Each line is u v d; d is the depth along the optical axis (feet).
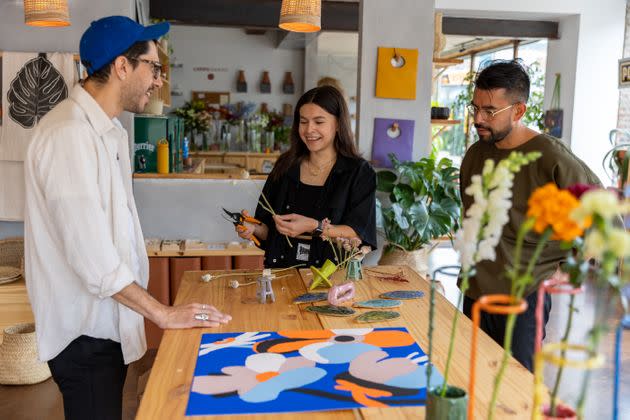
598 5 24.84
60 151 5.69
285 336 5.72
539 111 27.94
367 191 8.27
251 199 14.70
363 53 14.33
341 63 35.81
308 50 34.06
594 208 2.77
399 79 14.40
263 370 4.94
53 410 11.26
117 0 14.37
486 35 26.04
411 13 14.34
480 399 4.47
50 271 6.03
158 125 15.83
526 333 7.34
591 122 25.40
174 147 20.54
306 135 8.09
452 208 14.99
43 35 14.26
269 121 33.99
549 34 26.25
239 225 8.32
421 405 4.36
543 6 24.64
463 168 8.33
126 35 5.99
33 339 12.29
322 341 5.59
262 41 34.68
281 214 8.48
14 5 14.15
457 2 24.31
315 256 8.38
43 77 13.52
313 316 6.33
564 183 6.93
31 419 10.89
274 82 35.04
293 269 8.25
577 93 25.23
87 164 5.76
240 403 4.39
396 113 14.60
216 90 34.71
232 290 7.27
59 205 5.66
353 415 4.25
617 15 24.97
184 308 6.02
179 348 5.42
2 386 12.28
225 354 5.27
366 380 4.75
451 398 3.80
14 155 13.55
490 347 5.47
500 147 7.66
